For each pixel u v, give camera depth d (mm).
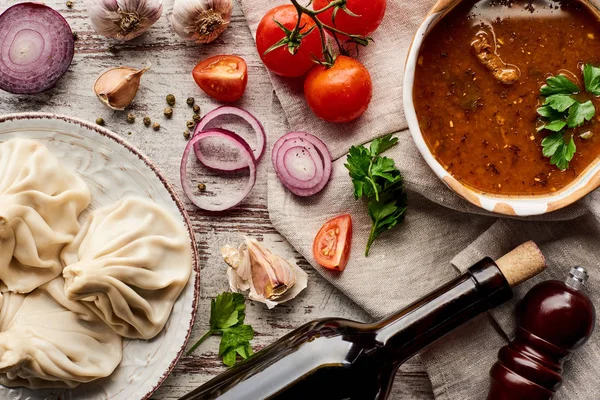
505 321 702
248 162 722
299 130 724
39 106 735
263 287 715
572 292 647
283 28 635
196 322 734
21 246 692
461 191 651
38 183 695
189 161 735
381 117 713
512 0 648
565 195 653
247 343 721
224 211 737
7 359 679
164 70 736
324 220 726
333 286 733
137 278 697
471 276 625
